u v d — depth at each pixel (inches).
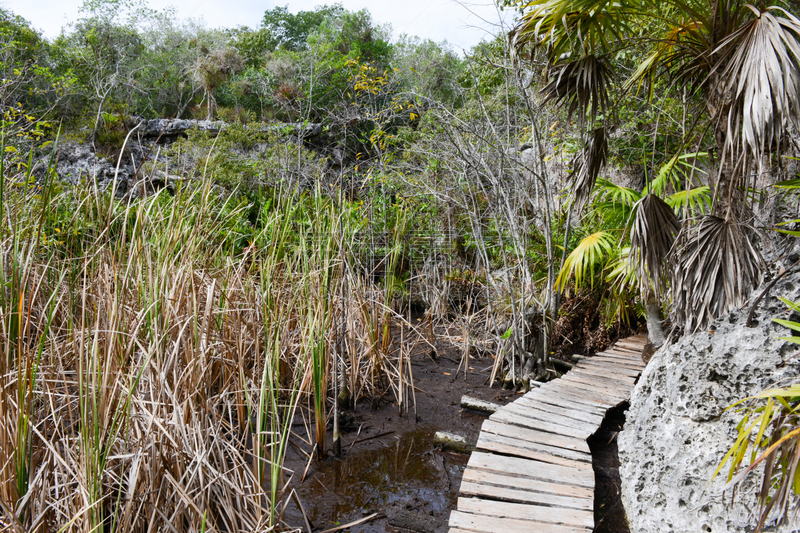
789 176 114.3
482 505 103.0
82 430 70.7
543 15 110.2
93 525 70.9
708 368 86.3
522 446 129.1
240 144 406.9
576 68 120.6
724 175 98.7
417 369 211.3
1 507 70.6
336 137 366.9
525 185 224.8
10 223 91.4
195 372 96.2
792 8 98.3
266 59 707.4
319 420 129.6
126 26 817.5
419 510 112.0
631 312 244.7
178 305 104.3
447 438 142.2
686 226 107.0
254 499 89.8
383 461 133.7
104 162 433.1
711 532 81.0
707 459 84.8
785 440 50.0
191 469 84.4
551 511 100.8
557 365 217.6
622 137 234.5
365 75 328.2
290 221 161.2
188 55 813.9
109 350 82.4
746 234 92.4
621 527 107.2
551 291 193.2
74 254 113.3
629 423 116.3
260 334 132.3
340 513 110.0
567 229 185.9
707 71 111.3
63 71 666.8
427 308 276.7
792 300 77.8
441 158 229.1
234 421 131.6
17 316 83.3
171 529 76.3
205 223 130.7
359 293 173.6
